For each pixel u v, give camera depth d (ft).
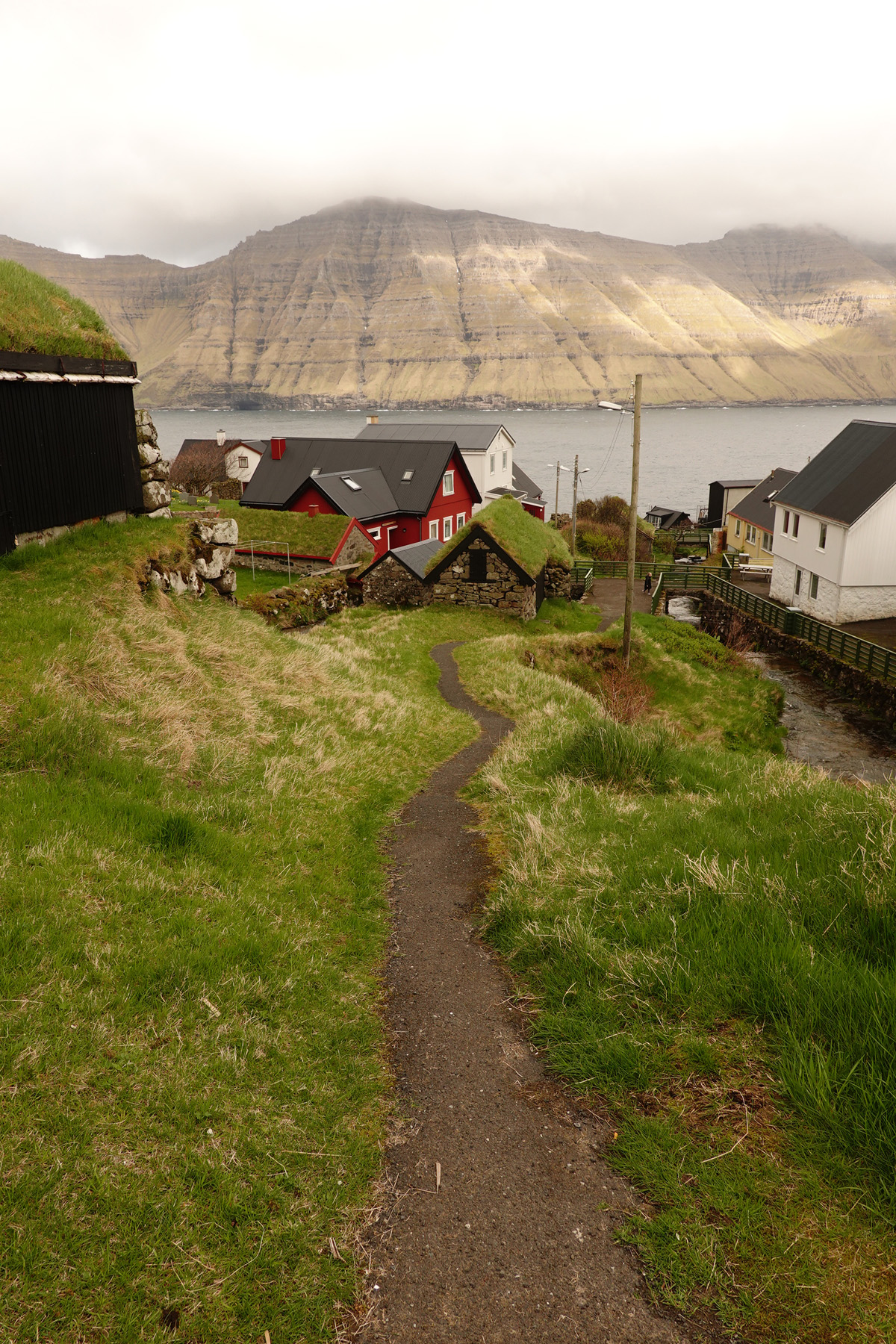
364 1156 14.94
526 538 124.98
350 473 167.84
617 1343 11.42
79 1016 16.03
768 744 80.53
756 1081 15.56
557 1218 13.60
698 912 20.61
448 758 46.60
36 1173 12.57
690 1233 12.87
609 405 85.35
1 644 33.68
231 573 63.00
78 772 26.86
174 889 21.65
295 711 44.57
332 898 25.61
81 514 50.70
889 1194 12.69
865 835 22.21
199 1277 11.81
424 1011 20.07
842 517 123.95
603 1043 17.24
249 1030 17.30
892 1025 14.96
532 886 25.23
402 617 103.04
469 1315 11.93
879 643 110.93
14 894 18.78
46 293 52.95
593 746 38.27
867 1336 10.91
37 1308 10.82
